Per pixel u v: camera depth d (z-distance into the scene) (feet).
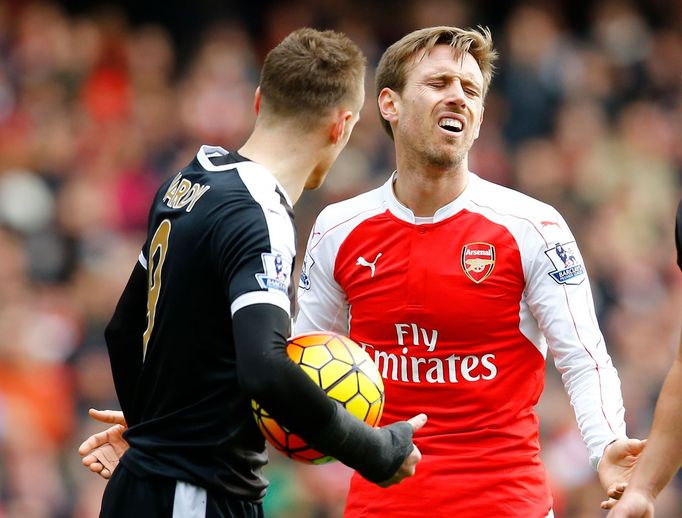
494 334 55.57
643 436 127.13
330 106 49.96
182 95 165.68
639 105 177.58
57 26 167.94
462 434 55.42
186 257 47.60
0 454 112.98
